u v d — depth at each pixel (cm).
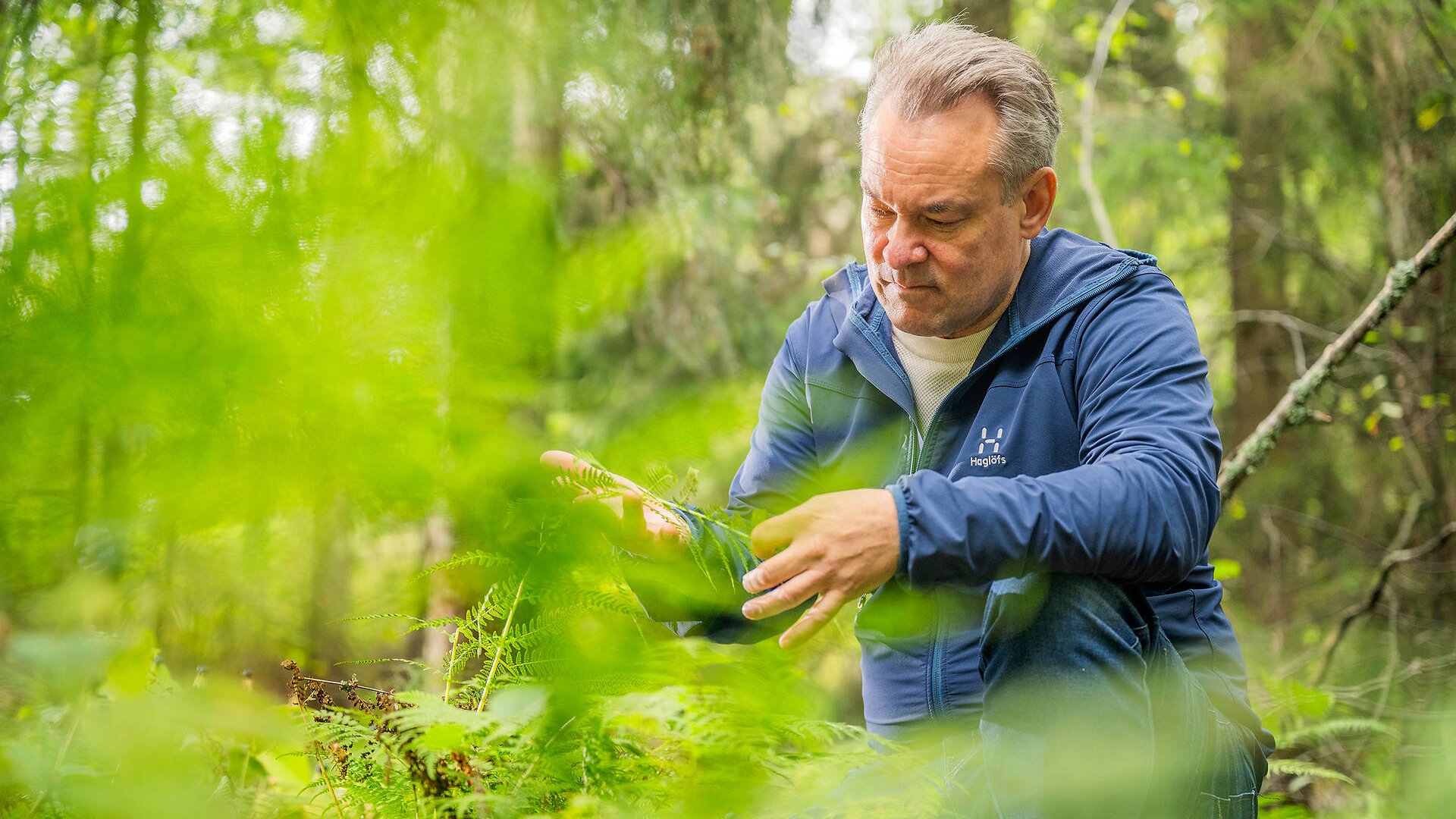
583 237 63
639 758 104
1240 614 503
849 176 645
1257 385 674
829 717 98
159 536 55
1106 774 113
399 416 55
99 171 56
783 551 110
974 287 162
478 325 58
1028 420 167
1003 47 164
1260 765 159
